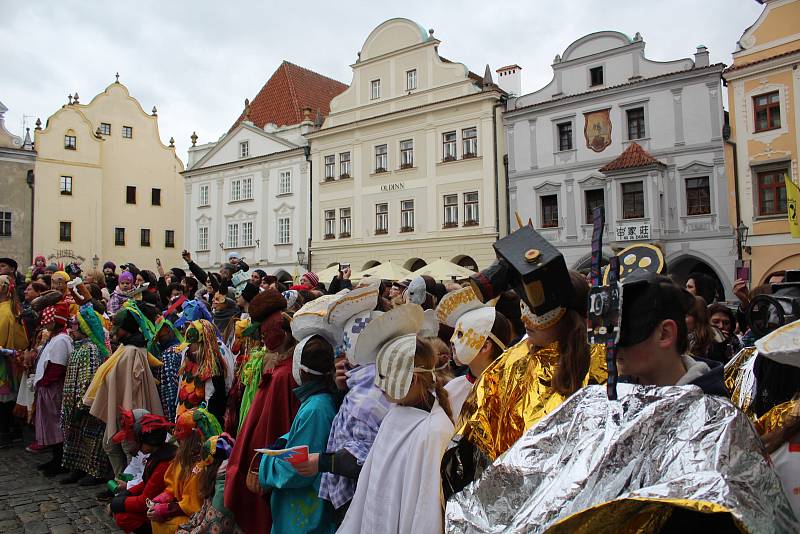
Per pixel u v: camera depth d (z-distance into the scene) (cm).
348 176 2906
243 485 339
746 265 1936
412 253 2678
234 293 841
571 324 207
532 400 213
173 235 4156
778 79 1902
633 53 2170
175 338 659
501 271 199
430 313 345
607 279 166
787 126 1881
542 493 152
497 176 2466
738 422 140
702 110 2031
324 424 312
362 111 2888
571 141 2295
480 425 221
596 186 2216
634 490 140
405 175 2720
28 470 701
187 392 482
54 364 685
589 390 164
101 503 575
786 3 1903
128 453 560
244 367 443
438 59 2661
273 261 3131
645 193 2064
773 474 136
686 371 171
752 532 120
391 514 239
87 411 630
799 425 164
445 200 2609
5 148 3488
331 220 2966
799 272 270
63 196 3672
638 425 146
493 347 282
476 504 170
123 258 3916
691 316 263
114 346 733
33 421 832
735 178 1973
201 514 361
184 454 405
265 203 3188
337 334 338
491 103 2484
